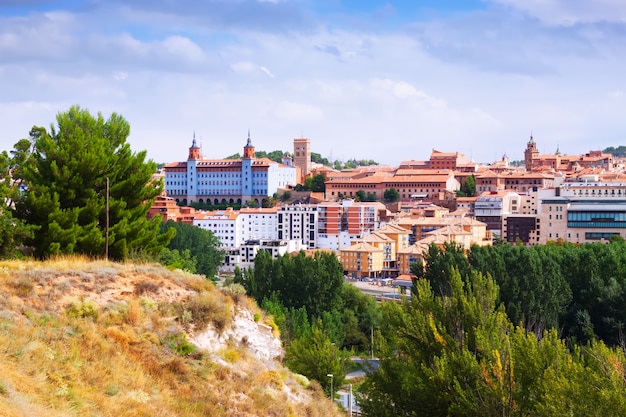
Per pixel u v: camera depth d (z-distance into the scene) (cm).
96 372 5772
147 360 6272
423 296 8269
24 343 5662
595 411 5869
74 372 5625
